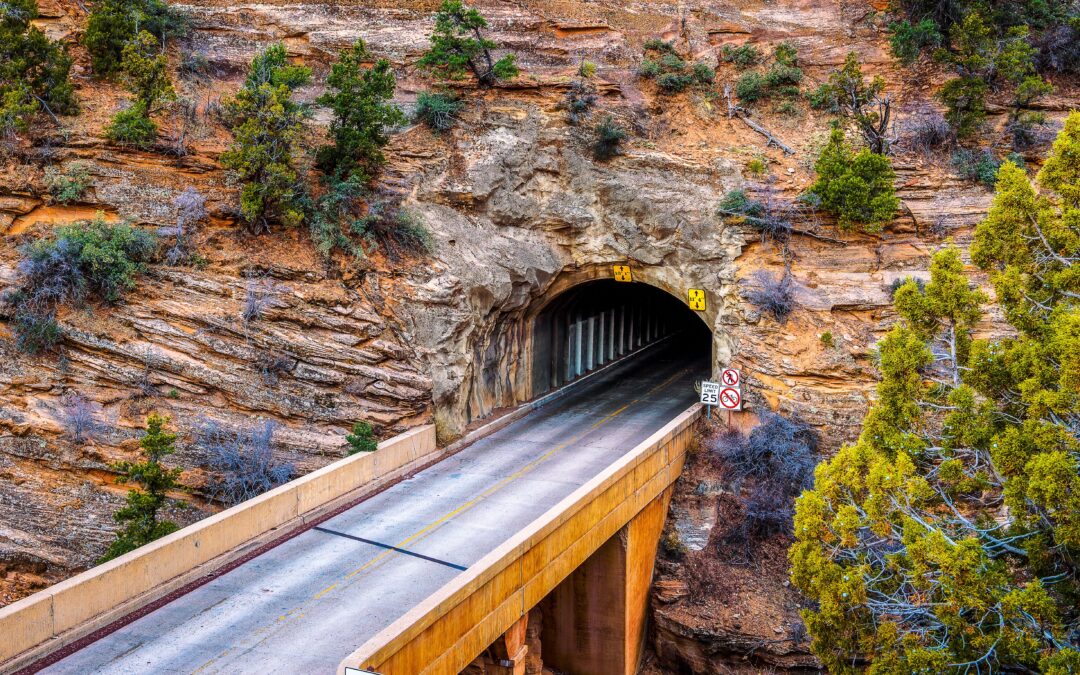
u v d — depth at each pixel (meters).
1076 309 22.53
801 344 38.59
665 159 43.72
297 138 40.69
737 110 47.09
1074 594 21.30
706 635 31.89
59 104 36.53
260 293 33.94
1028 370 23.19
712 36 50.84
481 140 43.94
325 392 33.72
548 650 33.28
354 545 27.25
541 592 26.00
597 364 55.53
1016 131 43.28
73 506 28.70
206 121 39.41
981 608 20.22
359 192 38.50
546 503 30.97
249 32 47.53
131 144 35.94
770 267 40.97
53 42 39.00
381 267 37.56
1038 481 19.81
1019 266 25.55
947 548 20.80
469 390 40.59
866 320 38.78
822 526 24.42
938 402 26.67
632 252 43.78
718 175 43.19
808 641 30.95
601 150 44.16
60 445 29.20
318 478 29.77
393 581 24.58
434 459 36.28
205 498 30.08
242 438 31.47
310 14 49.09
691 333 70.06
